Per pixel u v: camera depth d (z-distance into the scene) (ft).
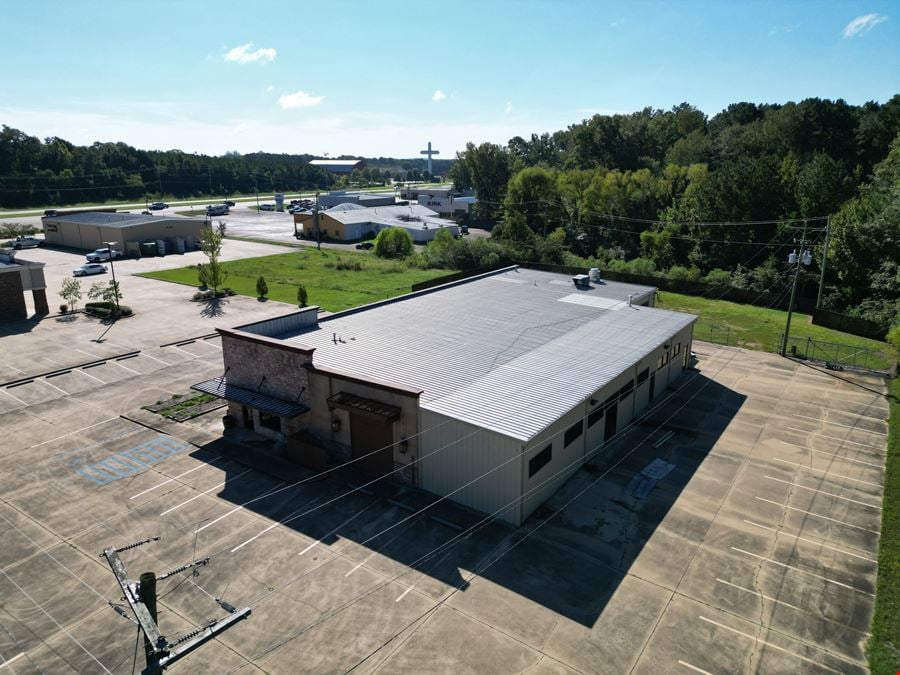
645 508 76.59
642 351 104.12
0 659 52.90
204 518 73.77
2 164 511.81
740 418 104.99
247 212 483.51
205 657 52.90
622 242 297.12
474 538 69.92
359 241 331.77
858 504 77.41
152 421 101.65
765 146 338.13
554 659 52.37
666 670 51.19
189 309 178.29
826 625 56.44
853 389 119.44
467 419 74.59
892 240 177.68
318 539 69.56
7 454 90.07
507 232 272.72
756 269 216.54
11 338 148.15
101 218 298.35
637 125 377.09
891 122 307.99
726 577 63.21
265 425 96.17
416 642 54.39
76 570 64.54
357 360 95.45
